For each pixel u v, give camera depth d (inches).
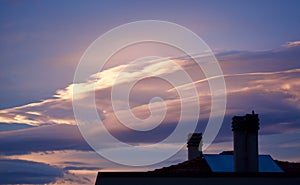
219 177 1526.8
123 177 1525.6
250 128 1774.1
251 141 1774.1
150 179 1526.8
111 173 1528.1
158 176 1526.8
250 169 1761.8
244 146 1775.3
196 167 1836.9
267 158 1843.0
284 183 1533.0
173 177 1523.1
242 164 1768.0
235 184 1525.6
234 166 1780.3
